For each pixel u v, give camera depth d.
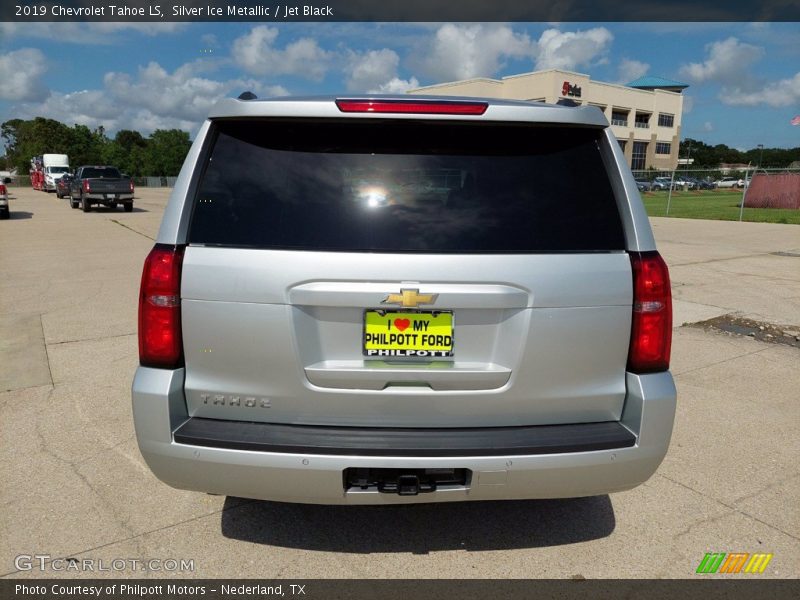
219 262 2.29
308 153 2.38
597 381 2.39
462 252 2.29
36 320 7.08
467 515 3.11
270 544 2.85
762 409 4.60
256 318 2.28
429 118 2.32
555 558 2.78
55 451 3.75
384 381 2.32
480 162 2.40
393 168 2.37
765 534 2.99
